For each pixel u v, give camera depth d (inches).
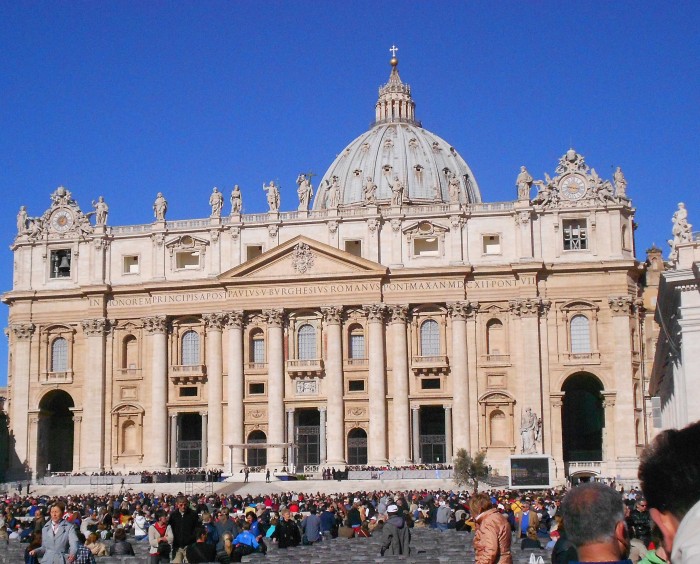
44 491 4473.4
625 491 3927.2
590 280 4722.0
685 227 2343.8
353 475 4436.5
